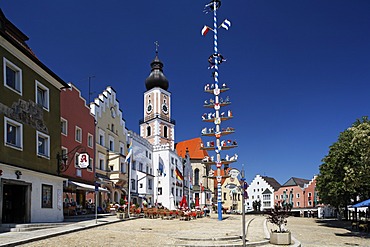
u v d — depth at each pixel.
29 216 24.41
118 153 50.81
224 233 23.52
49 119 28.70
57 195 28.70
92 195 44.00
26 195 24.41
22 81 24.97
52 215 27.59
